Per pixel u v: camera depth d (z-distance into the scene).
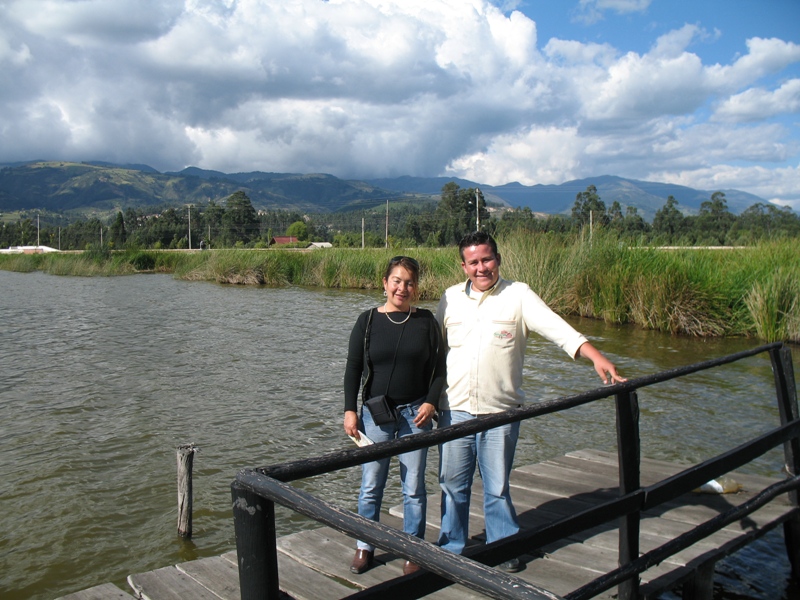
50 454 6.87
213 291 28.00
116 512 5.46
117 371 11.00
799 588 4.25
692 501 4.77
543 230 19.39
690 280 14.65
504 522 3.63
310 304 21.83
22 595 4.27
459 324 3.68
